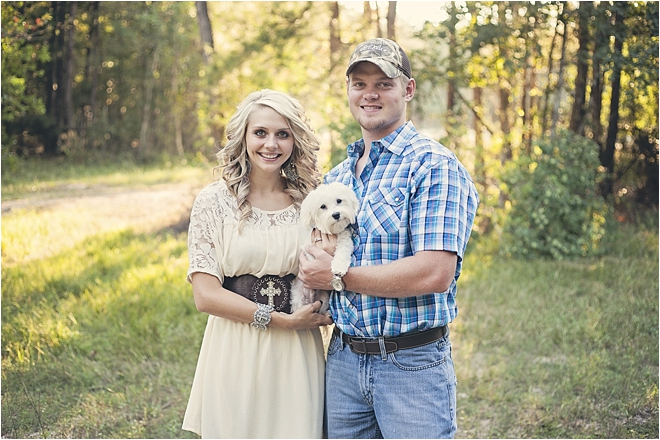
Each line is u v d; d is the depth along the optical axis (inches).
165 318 215.2
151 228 358.6
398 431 95.1
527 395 164.7
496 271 284.8
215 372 104.9
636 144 384.8
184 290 245.8
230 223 102.3
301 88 418.6
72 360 186.7
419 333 94.8
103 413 159.5
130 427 153.9
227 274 103.6
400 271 90.0
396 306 94.0
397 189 94.7
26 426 154.3
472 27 349.1
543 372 177.9
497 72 360.8
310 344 106.7
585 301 236.2
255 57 418.6
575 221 311.1
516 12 344.8
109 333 204.1
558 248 312.0
